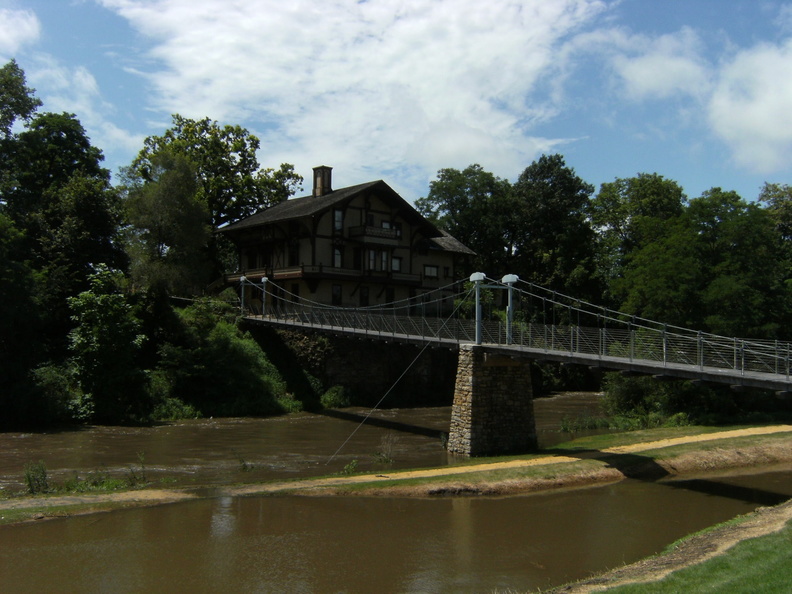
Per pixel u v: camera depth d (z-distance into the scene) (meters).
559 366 54.53
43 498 17.44
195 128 59.16
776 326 35.12
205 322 42.62
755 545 11.85
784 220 58.84
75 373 33.88
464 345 27.48
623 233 64.88
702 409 36.16
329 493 18.59
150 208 44.28
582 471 21.66
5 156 45.66
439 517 16.52
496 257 65.44
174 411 36.28
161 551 13.32
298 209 50.50
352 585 11.64
